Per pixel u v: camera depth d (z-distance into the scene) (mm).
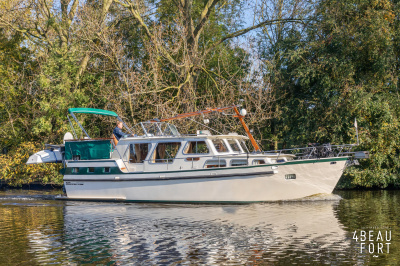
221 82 26844
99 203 16500
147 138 16578
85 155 17375
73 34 27344
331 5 23219
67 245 9617
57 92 24844
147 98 25969
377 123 21438
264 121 25453
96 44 26938
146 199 16234
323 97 22312
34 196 19016
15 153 24859
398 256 8516
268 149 26688
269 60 25859
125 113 25250
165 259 8453
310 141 23109
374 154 21172
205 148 16031
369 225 11406
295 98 23719
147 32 26328
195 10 30344
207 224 11703
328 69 22609
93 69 28438
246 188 15195
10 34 28188
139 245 9516
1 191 22281
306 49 23594
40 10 26938
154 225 11703
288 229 10969
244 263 8141
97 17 26734
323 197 16250
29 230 11281
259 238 10016
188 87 25484
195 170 15578
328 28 23375
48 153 18375
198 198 15609
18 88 27406
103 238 10227
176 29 27734
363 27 21734
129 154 16906
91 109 18172
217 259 8406
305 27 25500
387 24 21500
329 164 15445
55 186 24859
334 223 11688
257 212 13500
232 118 24953
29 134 27125
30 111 26953
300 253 8750
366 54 22156
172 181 15844
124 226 11633
